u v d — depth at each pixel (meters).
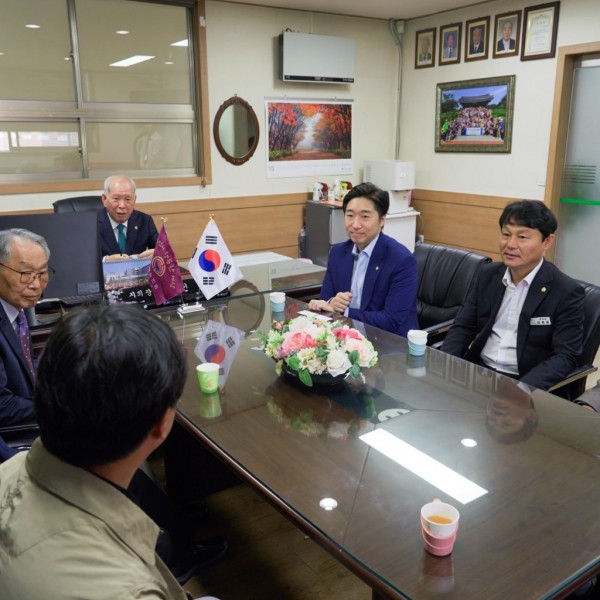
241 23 4.97
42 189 4.32
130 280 2.53
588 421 1.48
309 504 1.14
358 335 1.77
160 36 4.68
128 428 0.64
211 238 2.51
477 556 0.99
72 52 4.32
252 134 5.22
